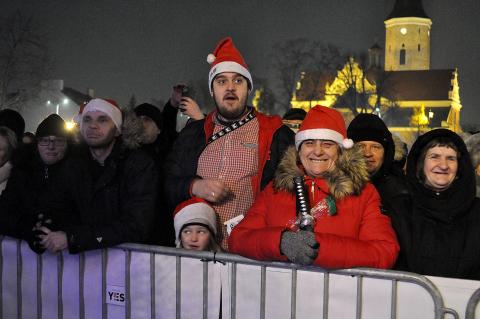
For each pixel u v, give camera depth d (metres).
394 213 3.02
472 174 2.91
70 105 53.31
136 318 3.29
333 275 2.78
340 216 2.88
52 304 3.51
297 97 72.06
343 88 71.75
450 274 2.85
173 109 5.62
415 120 83.75
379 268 2.73
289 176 2.99
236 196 3.66
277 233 2.76
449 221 2.88
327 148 2.97
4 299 3.65
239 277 3.00
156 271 3.23
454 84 93.88
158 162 4.93
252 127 3.74
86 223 3.52
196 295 3.12
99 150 3.56
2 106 48.12
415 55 105.25
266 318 2.94
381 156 3.61
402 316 2.67
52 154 4.00
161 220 4.14
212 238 3.57
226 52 3.84
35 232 3.36
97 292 3.39
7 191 3.92
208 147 3.75
